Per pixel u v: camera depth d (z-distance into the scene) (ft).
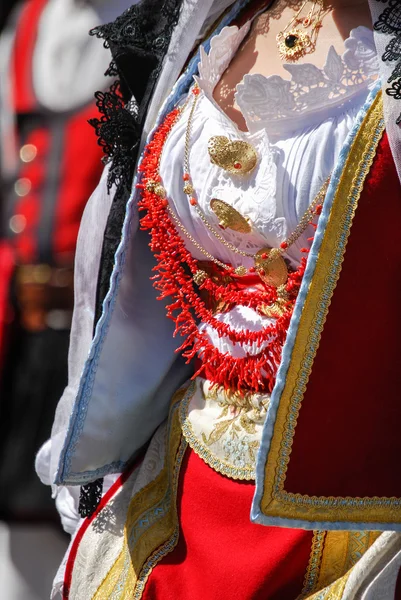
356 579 15.19
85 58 31.35
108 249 19.93
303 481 15.38
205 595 16.76
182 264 18.74
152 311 19.56
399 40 14.84
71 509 22.40
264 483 15.26
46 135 31.45
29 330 31.17
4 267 31.40
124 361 19.53
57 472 19.61
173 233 18.16
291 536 16.21
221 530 17.11
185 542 17.63
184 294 18.85
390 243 14.93
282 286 16.46
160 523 18.44
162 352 19.77
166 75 19.27
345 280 14.99
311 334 15.07
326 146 15.79
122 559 18.85
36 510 30.73
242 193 16.65
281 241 16.33
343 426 15.33
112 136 19.45
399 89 14.46
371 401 15.29
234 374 17.34
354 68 15.85
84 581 19.30
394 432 15.37
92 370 19.25
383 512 15.40
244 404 17.25
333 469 15.39
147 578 17.75
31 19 32.83
